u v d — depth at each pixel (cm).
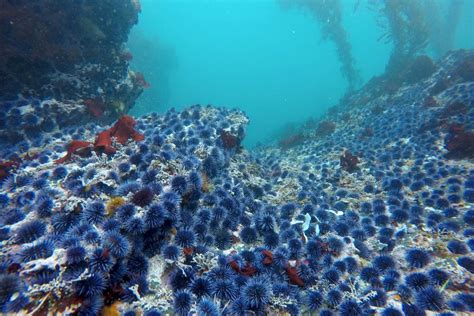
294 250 96
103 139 125
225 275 80
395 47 492
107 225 75
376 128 293
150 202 84
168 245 83
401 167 192
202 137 155
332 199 165
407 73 420
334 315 78
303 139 404
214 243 100
